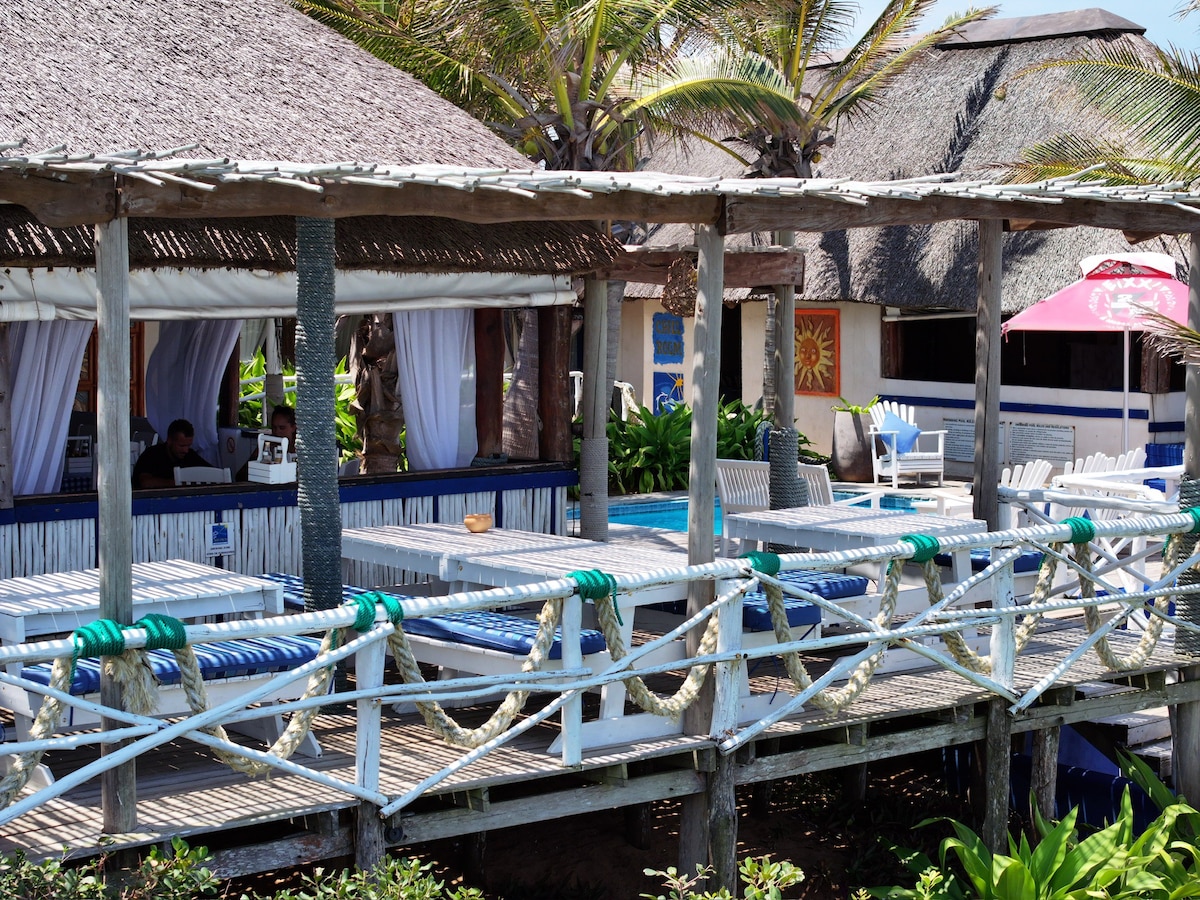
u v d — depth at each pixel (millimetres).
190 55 9531
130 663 5793
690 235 25641
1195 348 9469
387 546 8742
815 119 19812
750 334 24328
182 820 6051
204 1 10266
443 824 6688
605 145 19469
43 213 5684
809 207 7754
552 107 18438
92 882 5402
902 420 20938
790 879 6773
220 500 9367
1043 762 9062
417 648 7793
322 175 6207
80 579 7598
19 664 6617
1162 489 18250
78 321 8961
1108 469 14078
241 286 9172
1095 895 7805
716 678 7434
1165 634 10648
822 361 23609
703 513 7426
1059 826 8180
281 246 8953
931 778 10711
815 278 22719
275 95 9578
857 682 7852
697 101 17453
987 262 9430
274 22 10562
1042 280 20656
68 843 5773
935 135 23297
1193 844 9078
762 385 24203
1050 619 10875
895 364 22812
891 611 7945
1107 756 9953
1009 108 22766
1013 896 7867
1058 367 23234
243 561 9508
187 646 5918
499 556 8227
